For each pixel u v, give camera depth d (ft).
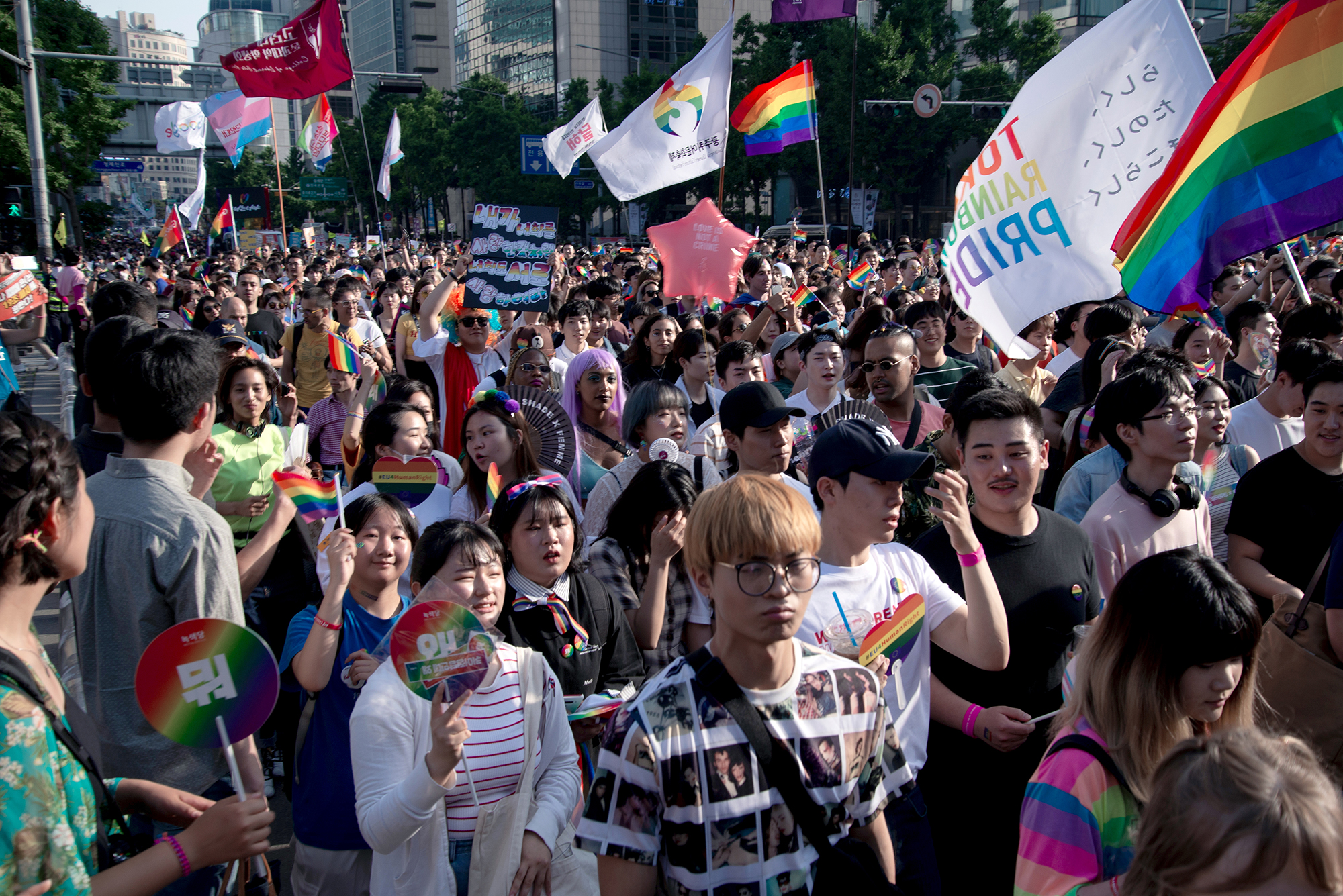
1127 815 7.06
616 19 325.62
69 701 7.18
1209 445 14.67
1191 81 16.55
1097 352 17.34
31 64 64.59
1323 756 9.59
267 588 15.34
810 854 6.94
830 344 18.62
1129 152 16.80
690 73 34.94
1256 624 7.14
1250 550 13.25
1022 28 156.25
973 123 149.59
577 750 10.96
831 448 9.98
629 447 18.22
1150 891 5.22
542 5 336.29
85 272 70.18
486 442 15.70
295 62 47.62
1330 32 15.06
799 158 164.04
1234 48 112.88
